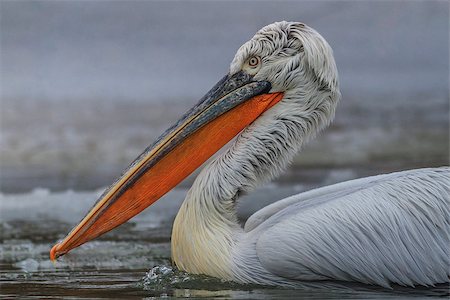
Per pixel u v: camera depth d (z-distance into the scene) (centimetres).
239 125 1053
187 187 1884
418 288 984
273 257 979
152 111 2789
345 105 2823
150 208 1661
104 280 1084
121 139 2448
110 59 3366
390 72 3253
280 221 1002
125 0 3741
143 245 1329
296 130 1052
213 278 1011
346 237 976
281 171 1058
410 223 978
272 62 1050
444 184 998
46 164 2195
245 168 1035
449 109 2719
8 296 999
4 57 3344
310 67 1044
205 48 3481
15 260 1234
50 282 1079
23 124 2612
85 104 2875
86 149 2344
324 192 1051
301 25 1058
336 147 2280
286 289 985
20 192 1872
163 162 1038
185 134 1041
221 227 1020
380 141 2333
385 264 976
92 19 3644
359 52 3475
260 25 3616
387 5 3766
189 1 3762
